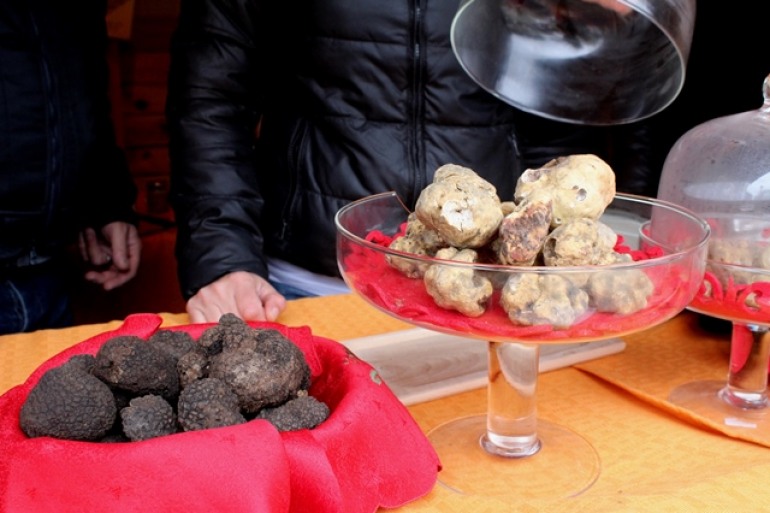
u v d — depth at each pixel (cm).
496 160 128
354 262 66
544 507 60
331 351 69
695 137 79
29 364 85
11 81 121
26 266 133
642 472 66
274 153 133
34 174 127
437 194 61
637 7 63
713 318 95
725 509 58
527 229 59
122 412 55
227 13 122
